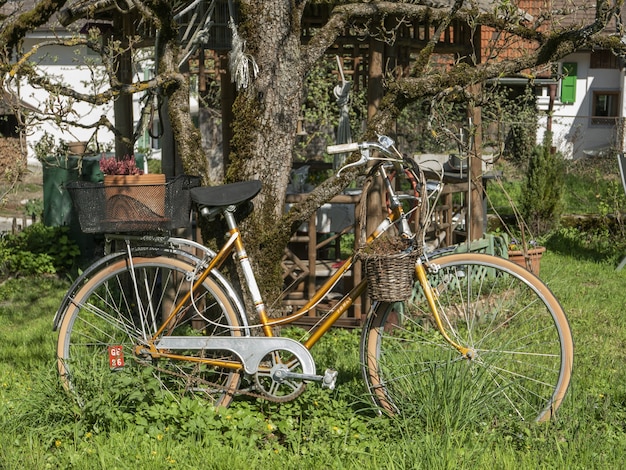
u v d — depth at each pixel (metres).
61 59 21.88
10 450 4.21
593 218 13.45
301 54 5.09
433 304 4.61
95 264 4.78
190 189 4.66
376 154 4.93
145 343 4.71
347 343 6.79
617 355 6.43
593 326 7.49
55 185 11.70
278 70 5.03
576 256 11.53
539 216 13.27
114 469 3.96
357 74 10.66
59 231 10.99
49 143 5.75
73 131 22.28
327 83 14.35
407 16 5.93
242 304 4.74
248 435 4.40
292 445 4.29
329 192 5.00
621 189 16.25
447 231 9.18
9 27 4.95
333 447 4.19
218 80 12.94
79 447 4.26
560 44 5.03
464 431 4.32
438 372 4.50
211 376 4.91
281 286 5.16
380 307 4.59
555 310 4.55
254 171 5.09
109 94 4.91
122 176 4.62
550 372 5.12
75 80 21.95
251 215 5.08
